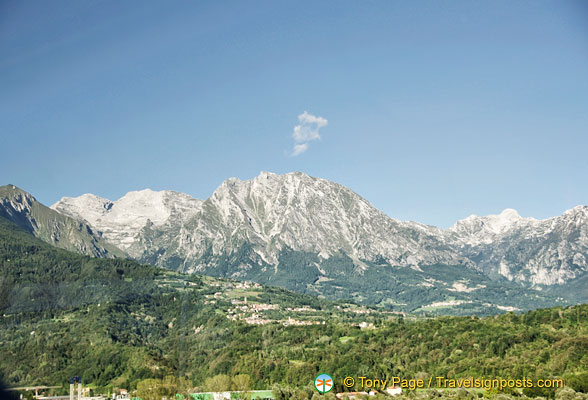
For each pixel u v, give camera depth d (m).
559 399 141.50
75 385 174.75
